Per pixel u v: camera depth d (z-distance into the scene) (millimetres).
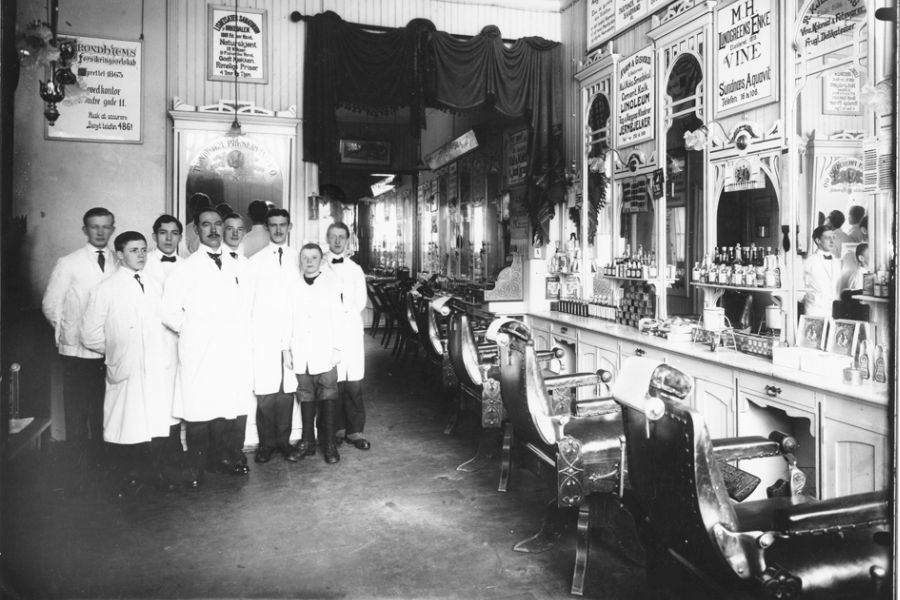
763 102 3859
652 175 5004
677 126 4773
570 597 2607
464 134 9312
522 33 6277
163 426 3855
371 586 2697
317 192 5492
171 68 5172
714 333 3891
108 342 3684
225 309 4086
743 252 4039
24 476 3418
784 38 3664
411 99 5625
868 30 3109
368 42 5484
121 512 3508
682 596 2287
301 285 4434
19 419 3297
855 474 2781
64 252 4941
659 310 4875
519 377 2770
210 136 5207
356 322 4809
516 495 3742
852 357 3084
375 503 3633
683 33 4594
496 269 8734
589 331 5141
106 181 5031
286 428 4508
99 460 4020
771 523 2127
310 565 2891
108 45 5016
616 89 5484
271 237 4531
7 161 4055
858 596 1807
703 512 1884
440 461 4391
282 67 5410
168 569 2850
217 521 3391
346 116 11414
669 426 2002
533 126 6176
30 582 2664
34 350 4527
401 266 13422
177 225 4340
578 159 6145
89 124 4980
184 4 5188
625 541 2836
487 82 5922
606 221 5723
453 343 4367
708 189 4316
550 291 6379
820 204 3453
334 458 4387
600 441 2717
